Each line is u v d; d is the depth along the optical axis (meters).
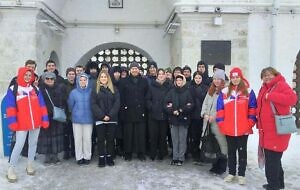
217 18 10.59
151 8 14.23
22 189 6.04
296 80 11.52
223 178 6.59
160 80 7.49
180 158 7.31
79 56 14.12
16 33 10.66
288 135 5.56
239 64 10.88
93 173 6.80
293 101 5.40
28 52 10.70
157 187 6.17
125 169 7.05
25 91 6.28
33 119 6.32
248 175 6.81
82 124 7.24
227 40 10.83
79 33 14.14
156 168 7.14
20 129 6.26
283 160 7.77
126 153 7.65
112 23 14.12
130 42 14.26
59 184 6.28
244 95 6.11
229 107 6.14
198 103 7.36
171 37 13.68
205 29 10.79
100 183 6.33
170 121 7.24
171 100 7.16
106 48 14.93
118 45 14.69
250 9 10.73
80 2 14.05
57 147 7.24
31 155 6.62
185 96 7.12
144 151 7.66
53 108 7.07
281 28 10.85
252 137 9.21
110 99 7.07
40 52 11.18
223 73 6.61
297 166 7.40
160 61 14.30
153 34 14.30
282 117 5.43
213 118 6.52
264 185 5.95
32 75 6.40
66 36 14.09
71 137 7.74
